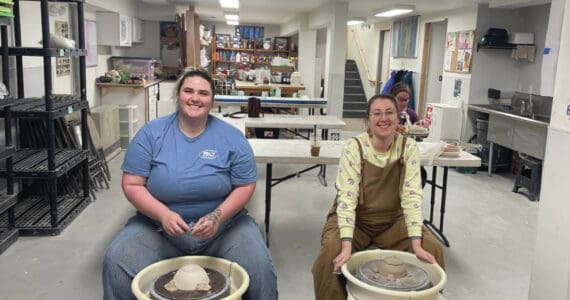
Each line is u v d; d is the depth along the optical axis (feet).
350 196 7.32
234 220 7.07
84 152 14.19
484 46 21.43
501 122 19.27
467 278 10.51
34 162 12.44
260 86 29.37
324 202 15.90
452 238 12.92
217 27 44.75
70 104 12.96
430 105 24.00
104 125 19.39
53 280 9.81
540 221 6.64
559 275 6.27
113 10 23.40
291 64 33.96
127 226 6.85
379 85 37.50
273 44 42.86
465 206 15.90
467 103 22.56
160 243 6.64
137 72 27.25
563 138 6.18
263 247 6.68
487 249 12.24
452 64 24.30
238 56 42.09
